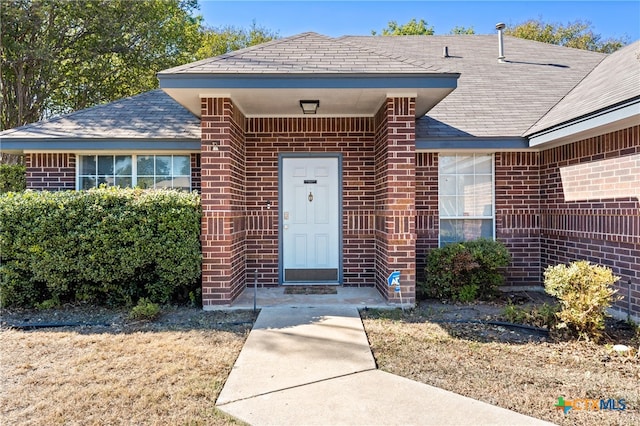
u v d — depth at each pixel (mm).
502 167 7793
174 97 6242
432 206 7785
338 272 7688
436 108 8328
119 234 5984
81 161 7801
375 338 4785
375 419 3008
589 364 4102
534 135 7074
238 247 6871
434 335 4902
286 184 7723
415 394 3406
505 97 8672
